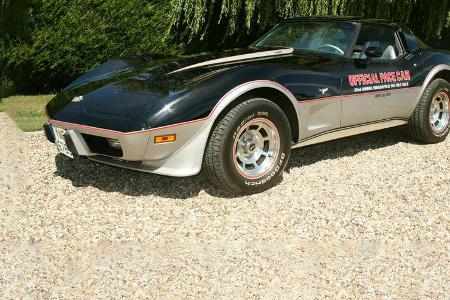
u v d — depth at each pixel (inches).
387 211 165.8
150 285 123.3
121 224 154.3
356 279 127.4
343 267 133.0
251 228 152.6
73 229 151.3
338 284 125.2
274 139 177.5
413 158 220.2
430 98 232.2
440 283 126.3
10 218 159.0
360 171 202.7
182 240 145.6
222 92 164.2
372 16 357.4
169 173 162.9
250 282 125.3
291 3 338.6
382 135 256.5
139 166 165.3
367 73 205.5
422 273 130.6
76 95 181.2
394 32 227.9
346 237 148.6
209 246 142.4
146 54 219.0
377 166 209.2
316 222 157.0
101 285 123.1
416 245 145.3
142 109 159.5
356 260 136.6
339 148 233.1
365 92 203.8
